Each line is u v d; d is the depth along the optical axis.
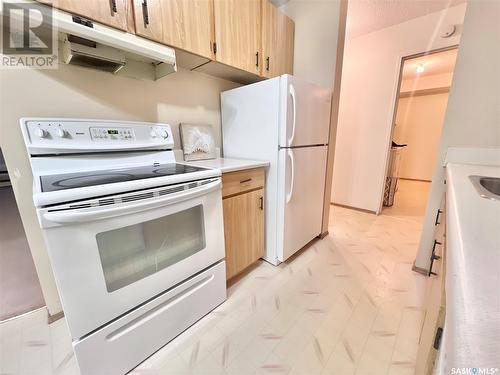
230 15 1.52
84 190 0.80
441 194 1.57
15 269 1.74
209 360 1.08
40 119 1.08
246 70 1.71
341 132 3.27
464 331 0.26
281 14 1.93
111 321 0.94
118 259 0.94
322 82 2.04
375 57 2.83
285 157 1.59
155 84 1.55
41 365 1.06
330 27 1.89
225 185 1.41
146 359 1.08
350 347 1.14
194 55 1.40
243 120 1.79
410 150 5.59
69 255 0.79
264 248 1.88
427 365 0.55
